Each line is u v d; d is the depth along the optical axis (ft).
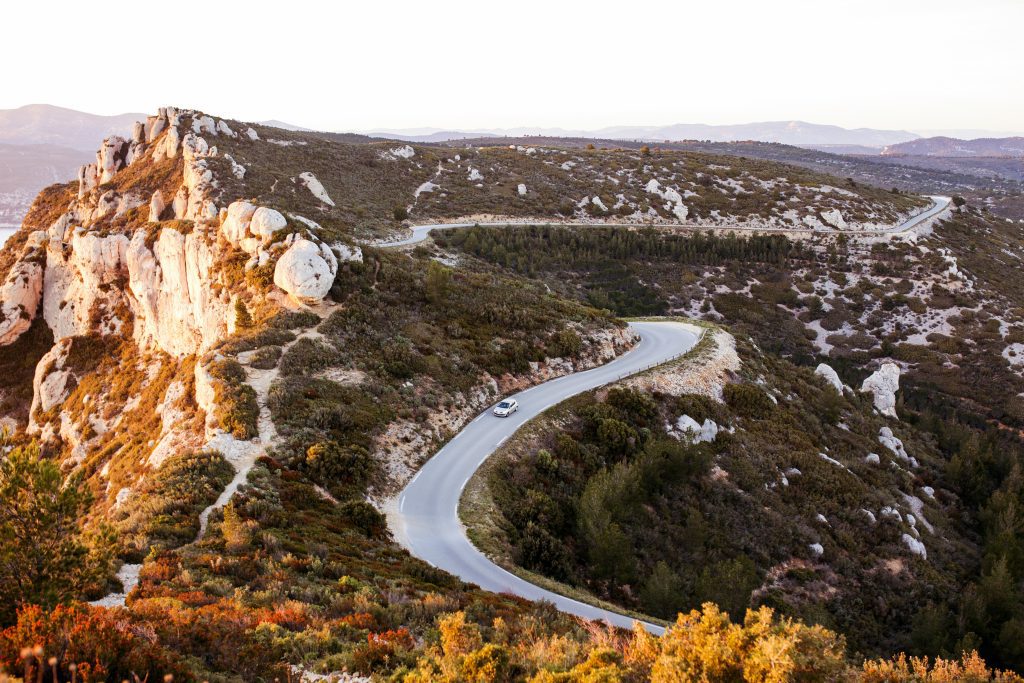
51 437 213.46
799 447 163.53
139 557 63.67
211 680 37.01
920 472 191.52
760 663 33.96
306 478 99.60
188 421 123.13
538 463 124.26
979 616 114.52
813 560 126.62
